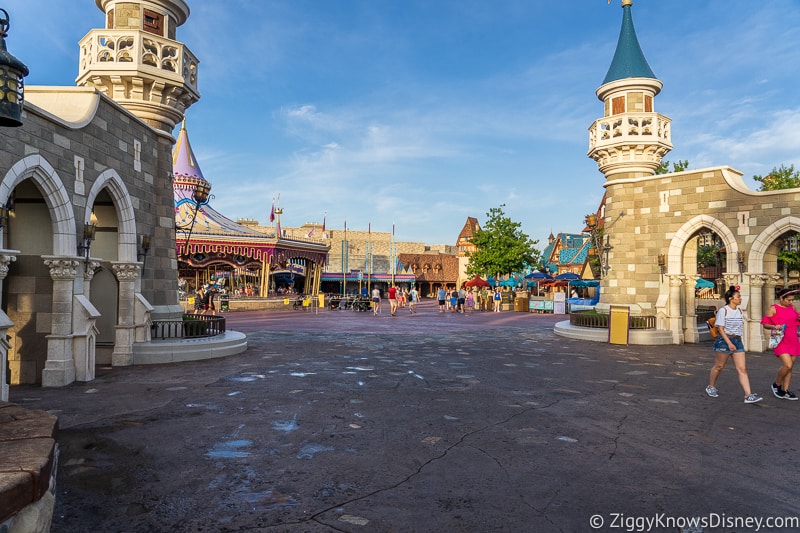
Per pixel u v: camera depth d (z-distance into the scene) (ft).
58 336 33.12
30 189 35.42
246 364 41.37
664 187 61.57
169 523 14.29
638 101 67.41
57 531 13.73
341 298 135.23
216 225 123.13
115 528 13.97
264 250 124.47
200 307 108.68
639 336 57.26
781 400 29.71
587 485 17.12
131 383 33.73
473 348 52.75
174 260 50.42
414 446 21.03
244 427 23.63
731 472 18.37
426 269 229.86
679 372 39.32
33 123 30.86
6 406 12.15
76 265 34.19
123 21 47.52
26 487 7.88
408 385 33.42
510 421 24.95
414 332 69.56
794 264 130.21
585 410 27.25
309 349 50.70
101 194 43.42
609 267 66.49
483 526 14.17
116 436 22.21
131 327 41.29
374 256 215.72
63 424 24.00
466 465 18.90
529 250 141.59
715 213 57.11
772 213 52.85
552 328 77.46
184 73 49.65
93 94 37.42
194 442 21.44
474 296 149.89
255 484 17.06
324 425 24.03
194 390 31.58
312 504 15.53
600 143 67.21
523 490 16.66
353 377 36.01
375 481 17.35
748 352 51.90
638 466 18.92
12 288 34.63
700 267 153.58
